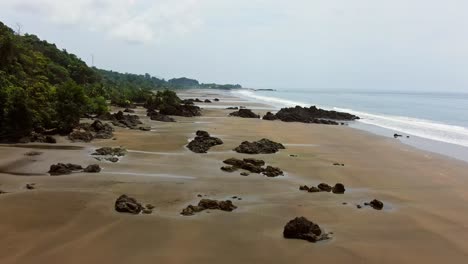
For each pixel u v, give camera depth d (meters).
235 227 22.33
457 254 19.88
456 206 27.25
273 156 42.03
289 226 21.25
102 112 68.25
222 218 23.61
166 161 38.12
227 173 34.28
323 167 37.47
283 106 131.88
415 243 21.00
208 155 41.53
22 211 23.42
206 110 101.12
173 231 21.50
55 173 32.41
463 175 36.00
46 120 49.66
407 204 27.47
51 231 20.98
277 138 54.75
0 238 19.91
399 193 30.03
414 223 23.83
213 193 28.64
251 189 29.86
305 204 26.70
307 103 157.12
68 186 28.94
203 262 18.27
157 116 74.88
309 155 43.19
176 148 45.03
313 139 55.06
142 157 39.66
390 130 69.19
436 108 133.62
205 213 24.33
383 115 102.12
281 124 72.81
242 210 25.12
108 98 110.19
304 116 82.12
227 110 103.31
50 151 40.53
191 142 46.38
